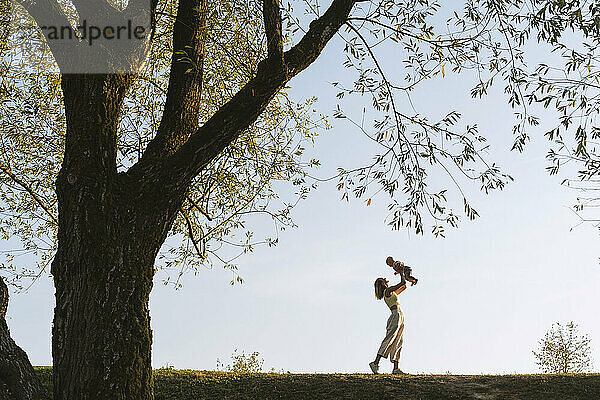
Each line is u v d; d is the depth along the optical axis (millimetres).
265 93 6434
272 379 11391
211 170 10461
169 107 6637
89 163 5926
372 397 10273
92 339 5438
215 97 9805
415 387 10680
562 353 20625
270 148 11242
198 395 10438
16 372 5582
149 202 6027
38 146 11242
